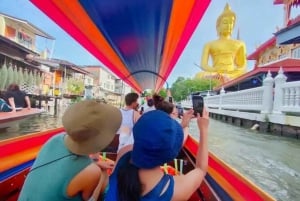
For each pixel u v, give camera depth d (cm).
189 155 377
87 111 140
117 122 147
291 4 1477
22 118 1437
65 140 146
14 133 1457
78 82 4034
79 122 137
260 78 2300
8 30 2839
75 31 390
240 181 199
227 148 1077
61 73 3778
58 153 142
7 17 2744
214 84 4550
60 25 362
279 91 1372
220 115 2634
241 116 1898
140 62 639
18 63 2467
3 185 239
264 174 747
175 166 386
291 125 1209
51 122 2144
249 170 782
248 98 1842
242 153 984
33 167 144
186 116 192
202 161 140
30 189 137
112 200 126
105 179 167
